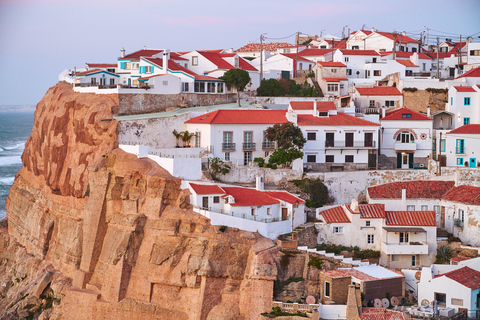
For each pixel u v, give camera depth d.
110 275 111.75
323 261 105.00
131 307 108.69
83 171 123.12
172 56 165.00
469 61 169.75
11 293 129.88
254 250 103.94
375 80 164.25
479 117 138.88
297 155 123.50
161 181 110.25
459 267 105.69
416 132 135.25
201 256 104.56
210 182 113.06
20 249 138.62
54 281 122.00
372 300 99.62
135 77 157.00
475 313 98.38
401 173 126.88
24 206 143.00
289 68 174.62
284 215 112.56
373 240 113.56
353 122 130.62
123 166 115.56
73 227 122.62
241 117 127.88
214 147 124.56
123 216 113.50
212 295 103.94
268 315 99.06
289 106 136.38
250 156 127.44
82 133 127.12
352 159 131.00
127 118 125.94
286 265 104.06
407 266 112.25
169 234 107.50
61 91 146.12
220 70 157.00
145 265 109.12
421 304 101.44
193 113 130.75
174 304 106.69
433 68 179.50
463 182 121.88
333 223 113.19
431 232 113.12
